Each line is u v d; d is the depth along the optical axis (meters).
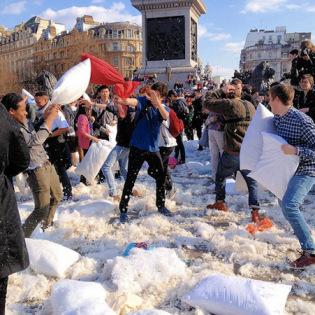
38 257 4.59
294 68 11.00
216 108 6.42
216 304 3.68
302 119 4.68
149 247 5.10
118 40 99.75
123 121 7.64
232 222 6.37
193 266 4.73
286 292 3.79
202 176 10.14
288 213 4.69
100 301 3.51
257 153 5.31
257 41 121.12
